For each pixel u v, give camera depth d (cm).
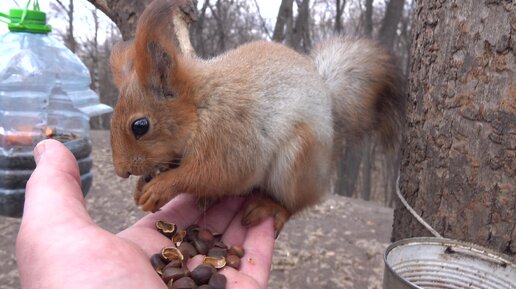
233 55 23
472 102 18
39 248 14
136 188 21
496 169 18
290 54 23
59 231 15
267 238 20
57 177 16
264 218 21
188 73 20
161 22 19
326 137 23
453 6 19
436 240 19
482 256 18
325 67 27
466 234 19
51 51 24
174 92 20
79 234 15
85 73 26
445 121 19
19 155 22
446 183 20
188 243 19
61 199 16
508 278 17
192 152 20
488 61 18
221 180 20
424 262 19
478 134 18
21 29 22
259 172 21
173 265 17
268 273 19
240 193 22
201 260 18
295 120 21
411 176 21
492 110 18
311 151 22
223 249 19
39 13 23
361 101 27
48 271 13
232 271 17
